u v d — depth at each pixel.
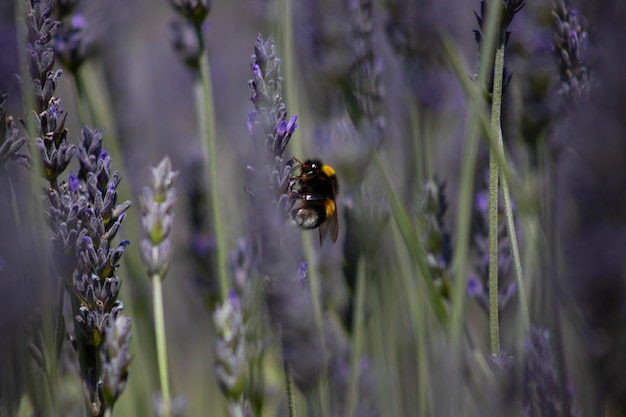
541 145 0.70
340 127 0.69
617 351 0.62
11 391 0.63
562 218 0.71
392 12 0.75
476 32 0.63
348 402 0.67
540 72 0.70
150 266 0.62
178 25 0.74
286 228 0.60
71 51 0.70
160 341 0.62
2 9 0.66
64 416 0.65
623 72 0.61
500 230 0.66
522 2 0.61
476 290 0.67
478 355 0.65
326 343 0.68
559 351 0.64
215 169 0.69
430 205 0.67
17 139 0.60
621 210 0.61
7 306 0.60
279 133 0.60
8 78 0.64
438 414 0.64
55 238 0.60
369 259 0.69
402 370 0.73
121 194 0.74
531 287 0.68
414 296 0.72
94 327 0.60
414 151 0.73
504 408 0.61
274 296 0.60
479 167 0.72
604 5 0.62
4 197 0.60
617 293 0.62
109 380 0.60
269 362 0.73
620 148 0.61
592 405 0.63
